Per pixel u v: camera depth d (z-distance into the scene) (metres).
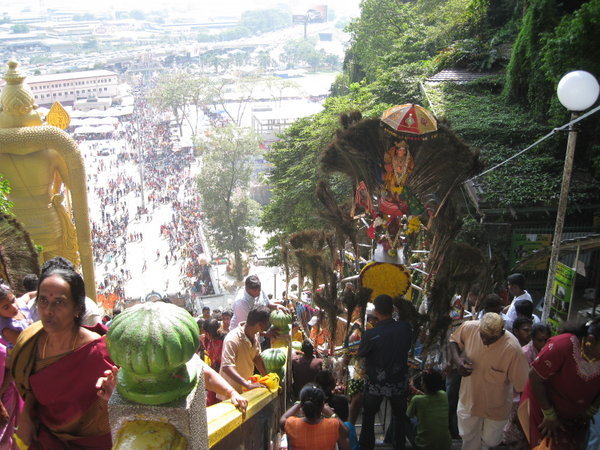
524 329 7.39
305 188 28.86
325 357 8.27
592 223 16.94
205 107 126.56
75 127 119.94
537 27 20.66
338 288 9.02
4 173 18.44
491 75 26.09
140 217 75.00
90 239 19.81
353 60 51.06
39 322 3.78
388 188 8.46
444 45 34.47
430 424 6.55
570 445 5.29
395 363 6.66
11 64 18.48
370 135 8.32
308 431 5.41
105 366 3.65
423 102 26.48
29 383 3.65
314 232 9.34
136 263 62.22
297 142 33.22
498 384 6.13
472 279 8.09
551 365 5.08
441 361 7.66
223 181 54.81
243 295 8.31
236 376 5.95
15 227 7.46
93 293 20.11
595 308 12.86
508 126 20.45
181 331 2.87
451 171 8.23
